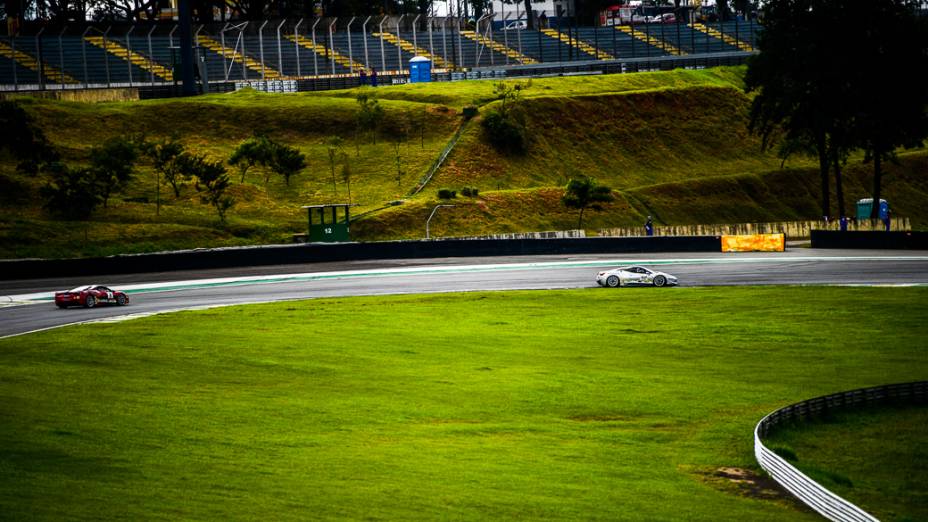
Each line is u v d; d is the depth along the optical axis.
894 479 111.44
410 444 112.38
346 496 90.88
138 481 93.56
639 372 160.75
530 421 126.12
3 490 88.62
